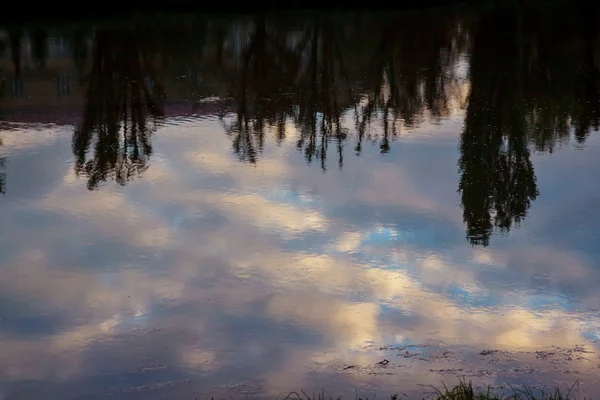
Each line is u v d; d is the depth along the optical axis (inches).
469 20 1209.4
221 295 309.1
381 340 271.0
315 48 963.3
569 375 243.1
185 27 1114.1
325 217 394.9
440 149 518.6
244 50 944.9
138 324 286.2
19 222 390.9
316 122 605.0
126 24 1139.3
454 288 313.3
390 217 393.7
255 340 273.0
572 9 1321.4
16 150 521.7
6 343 273.6
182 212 403.9
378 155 506.6
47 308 299.7
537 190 429.7
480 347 264.5
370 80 779.4
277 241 363.9
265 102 681.0
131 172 474.0
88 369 255.3
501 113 619.8
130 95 703.7
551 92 696.4
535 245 354.6
